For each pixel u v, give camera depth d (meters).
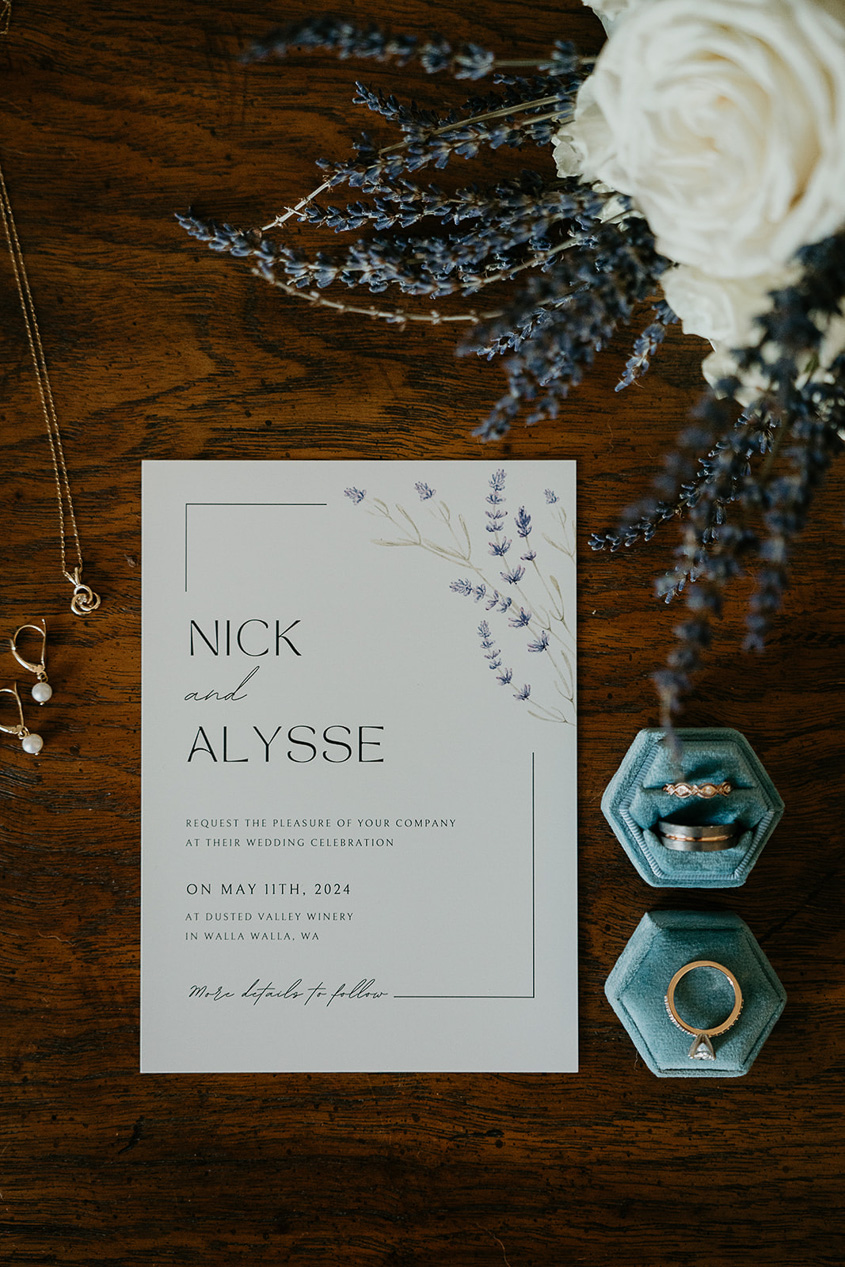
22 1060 0.42
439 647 0.42
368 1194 0.42
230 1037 0.42
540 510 0.42
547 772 0.42
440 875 0.42
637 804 0.41
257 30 0.41
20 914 0.42
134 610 0.42
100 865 0.42
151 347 0.42
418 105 0.41
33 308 0.42
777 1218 0.42
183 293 0.42
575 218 0.38
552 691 0.42
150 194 0.42
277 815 0.42
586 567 0.42
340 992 0.42
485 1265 0.42
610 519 0.42
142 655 0.42
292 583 0.42
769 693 0.42
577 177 0.39
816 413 0.34
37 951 0.42
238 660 0.42
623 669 0.42
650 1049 0.41
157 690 0.42
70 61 0.41
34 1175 0.42
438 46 0.36
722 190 0.33
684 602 0.42
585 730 0.42
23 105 0.41
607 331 0.36
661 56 0.32
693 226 0.33
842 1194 0.42
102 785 0.42
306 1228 0.42
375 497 0.42
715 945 0.41
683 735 0.41
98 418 0.42
